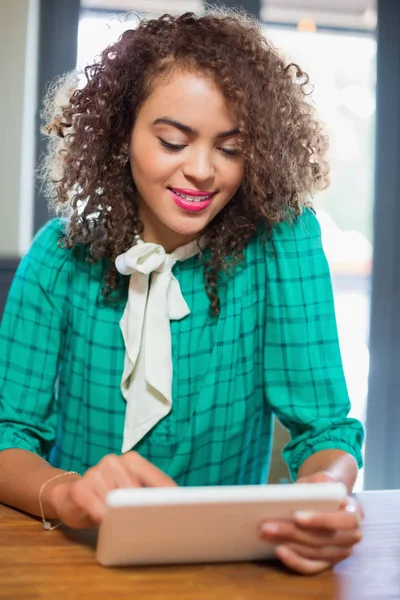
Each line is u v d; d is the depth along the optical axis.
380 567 0.84
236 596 0.76
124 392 1.18
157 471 0.89
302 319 1.20
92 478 0.87
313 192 1.29
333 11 2.83
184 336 1.19
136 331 1.15
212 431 1.21
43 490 0.95
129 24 1.34
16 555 0.84
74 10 2.59
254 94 1.06
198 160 1.02
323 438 1.12
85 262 1.22
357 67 2.87
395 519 0.98
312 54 2.86
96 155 1.14
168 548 0.79
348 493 0.98
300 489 0.76
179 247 1.18
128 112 1.10
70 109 1.18
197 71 1.01
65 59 2.60
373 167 2.75
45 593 0.75
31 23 2.54
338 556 0.82
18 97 2.52
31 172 2.62
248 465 1.28
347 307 3.30
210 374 1.19
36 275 1.22
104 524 0.75
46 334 1.22
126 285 1.20
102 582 0.78
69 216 1.24
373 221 2.73
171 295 1.18
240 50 1.08
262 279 1.23
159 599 0.74
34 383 1.21
